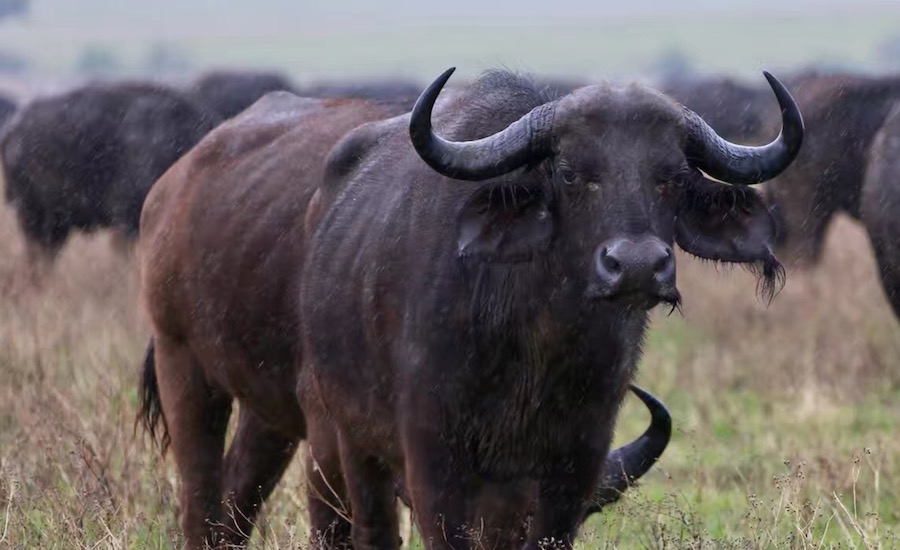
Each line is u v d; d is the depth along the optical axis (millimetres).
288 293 24469
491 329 20859
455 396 21109
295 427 25641
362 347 22438
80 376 35375
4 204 68750
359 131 24359
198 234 26328
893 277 40312
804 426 36625
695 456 32844
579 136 20047
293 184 25234
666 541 23906
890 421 37219
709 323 48656
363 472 23359
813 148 52219
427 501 21391
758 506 27141
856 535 26609
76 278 55219
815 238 53062
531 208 20562
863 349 43781
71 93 65625
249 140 26891
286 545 24938
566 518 21891
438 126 23000
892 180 39656
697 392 40406
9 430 31984
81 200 64812
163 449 28188
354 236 22812
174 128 64062
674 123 20234
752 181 20875
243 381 25859
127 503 27062
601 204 19750
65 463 28406
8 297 44969
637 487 26672
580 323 20781
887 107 51438
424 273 21266
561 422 21422
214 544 26734
